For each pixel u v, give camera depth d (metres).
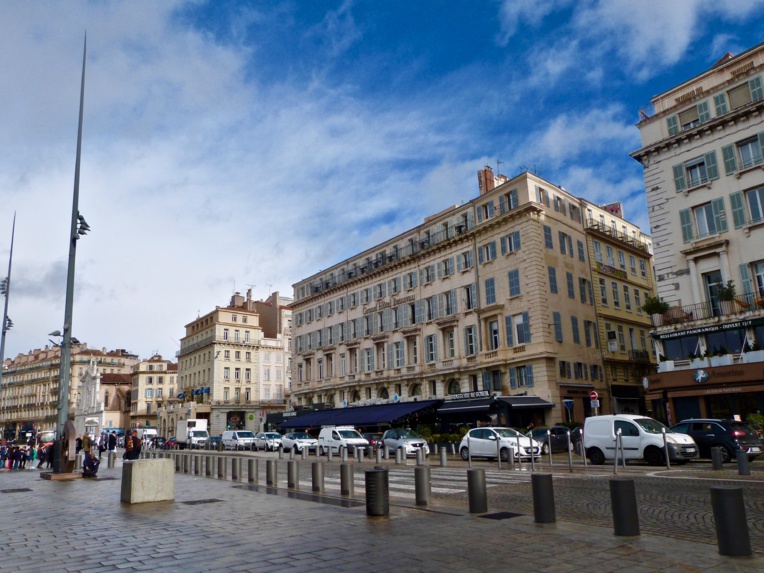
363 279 55.22
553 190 43.00
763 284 28.72
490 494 13.55
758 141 29.41
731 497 6.56
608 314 44.88
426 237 49.34
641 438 20.22
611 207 54.06
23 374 130.38
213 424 79.00
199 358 86.50
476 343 42.72
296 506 11.39
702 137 31.55
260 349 85.56
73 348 119.44
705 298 30.78
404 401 47.78
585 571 5.96
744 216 29.52
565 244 42.62
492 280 42.25
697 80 32.62
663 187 33.09
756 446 20.80
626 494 7.69
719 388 28.98
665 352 31.88
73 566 6.64
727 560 6.29
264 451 47.16
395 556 6.80
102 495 14.27
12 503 12.91
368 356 53.50
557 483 15.36
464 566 6.27
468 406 38.78
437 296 46.69
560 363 38.75
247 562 6.68
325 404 56.59
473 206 44.88
